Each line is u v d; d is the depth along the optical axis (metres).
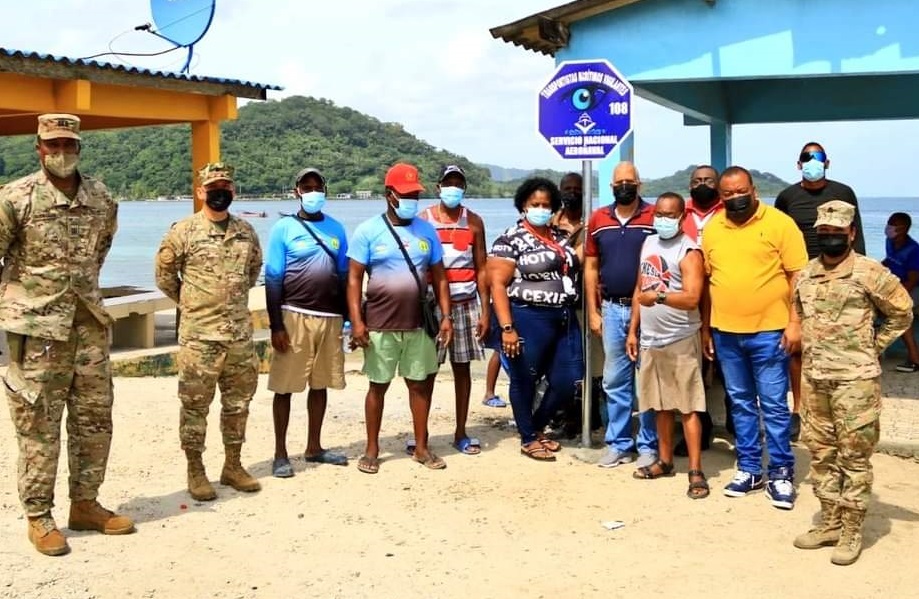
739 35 6.98
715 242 5.58
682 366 5.71
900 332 4.61
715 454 6.64
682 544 4.89
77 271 4.65
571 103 6.32
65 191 4.62
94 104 9.99
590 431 6.68
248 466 6.34
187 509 5.43
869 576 4.45
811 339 4.73
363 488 5.84
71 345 4.75
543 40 7.33
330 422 7.64
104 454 5.00
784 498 5.43
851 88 11.64
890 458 6.52
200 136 11.59
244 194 80.25
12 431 6.93
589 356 6.52
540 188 6.33
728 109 12.21
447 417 7.88
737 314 5.51
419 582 4.41
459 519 5.29
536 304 6.35
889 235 10.08
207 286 5.39
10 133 14.37
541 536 5.02
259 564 4.62
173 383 9.22
